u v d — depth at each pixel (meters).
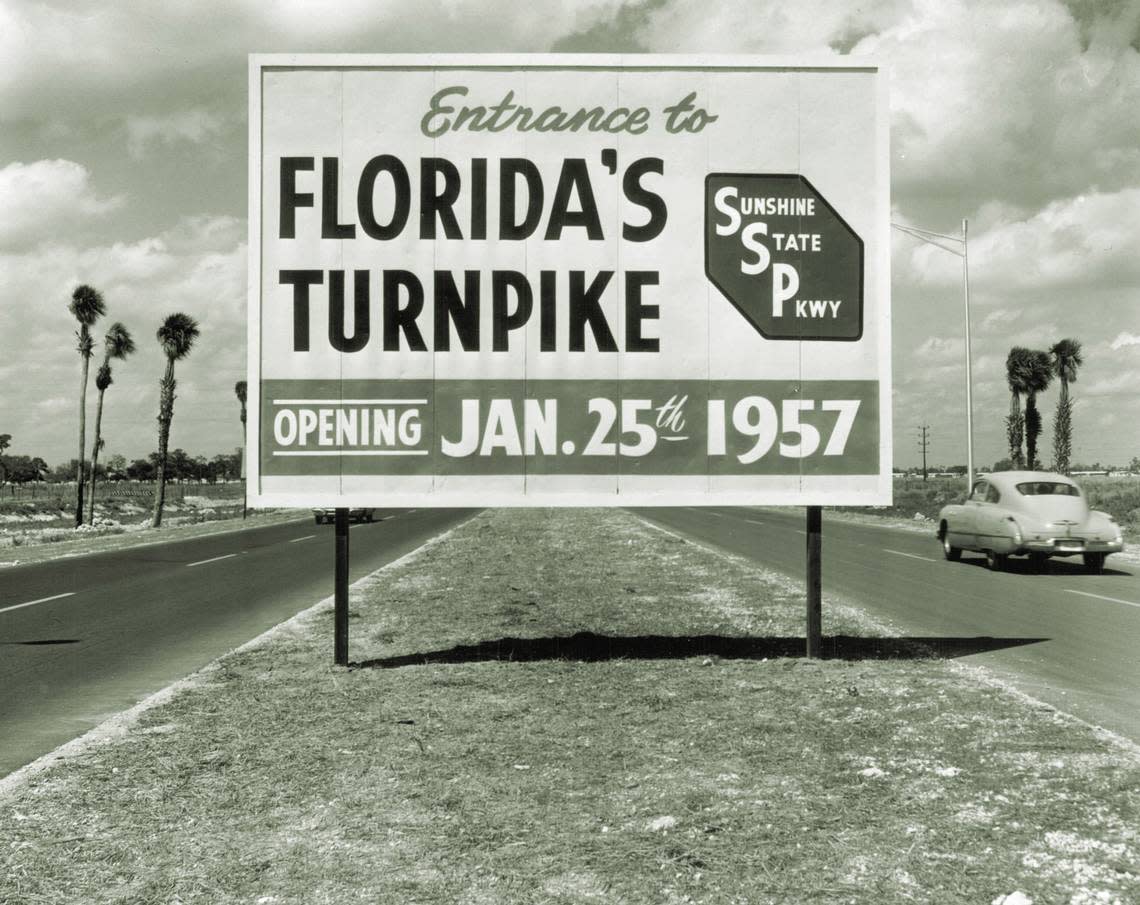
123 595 15.82
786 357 9.64
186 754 6.34
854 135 9.64
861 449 9.63
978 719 6.97
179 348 47.62
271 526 41.06
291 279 9.52
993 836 4.75
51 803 5.43
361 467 9.51
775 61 9.61
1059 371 53.25
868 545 25.16
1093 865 4.39
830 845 4.67
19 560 23.33
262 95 9.49
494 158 9.58
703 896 4.14
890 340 9.64
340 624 9.28
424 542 28.69
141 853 4.70
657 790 5.52
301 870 4.48
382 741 6.59
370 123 9.53
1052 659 9.57
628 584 15.54
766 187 9.62
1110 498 46.41
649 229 9.62
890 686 8.09
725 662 9.20
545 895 4.18
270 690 8.19
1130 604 13.63
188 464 149.75
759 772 5.82
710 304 9.63
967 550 21.00
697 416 9.61
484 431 9.57
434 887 4.28
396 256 9.53
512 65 9.56
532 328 9.58
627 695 7.86
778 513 47.19
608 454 9.60
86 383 51.69
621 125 9.59
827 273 9.65
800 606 12.95
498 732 6.79
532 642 10.36
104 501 78.94
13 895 4.24
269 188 9.51
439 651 9.92
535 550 22.47
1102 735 6.55
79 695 8.49
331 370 9.52
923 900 4.07
